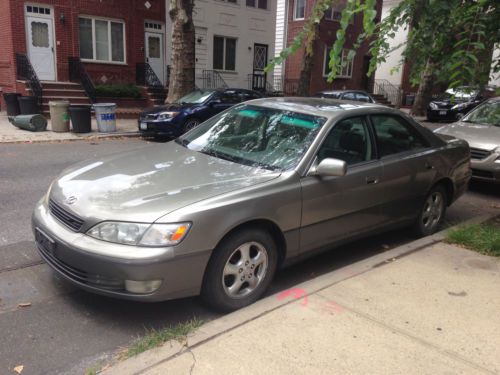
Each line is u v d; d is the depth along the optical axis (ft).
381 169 15.28
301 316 11.00
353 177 14.34
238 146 14.65
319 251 14.15
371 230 15.61
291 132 14.33
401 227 17.11
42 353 10.28
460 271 13.93
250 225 12.01
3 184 24.70
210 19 72.49
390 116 16.51
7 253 15.58
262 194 12.04
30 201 21.67
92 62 62.08
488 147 25.57
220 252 11.41
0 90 60.34
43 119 45.16
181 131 41.57
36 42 57.52
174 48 49.93
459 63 14.55
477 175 26.14
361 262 14.38
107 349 10.52
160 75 69.31
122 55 64.95
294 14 90.02
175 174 12.73
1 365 9.82
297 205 12.80
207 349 9.66
